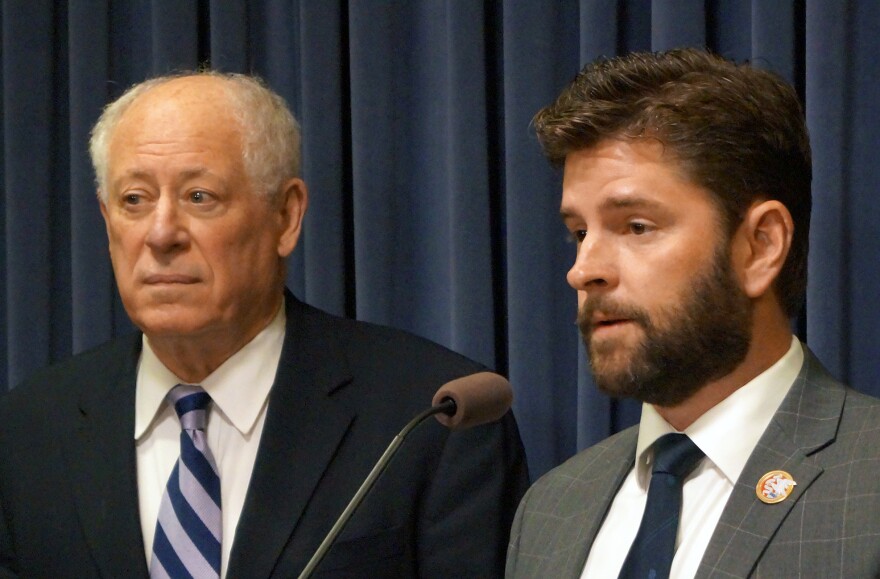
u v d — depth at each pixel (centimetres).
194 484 182
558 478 154
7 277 267
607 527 142
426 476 187
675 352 128
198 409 188
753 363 132
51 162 270
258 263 189
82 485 187
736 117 129
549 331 225
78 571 183
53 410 197
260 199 190
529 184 225
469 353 229
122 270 186
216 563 177
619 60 140
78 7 263
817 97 197
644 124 129
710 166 128
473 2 231
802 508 122
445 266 238
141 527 184
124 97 195
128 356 199
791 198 134
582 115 131
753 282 130
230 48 254
